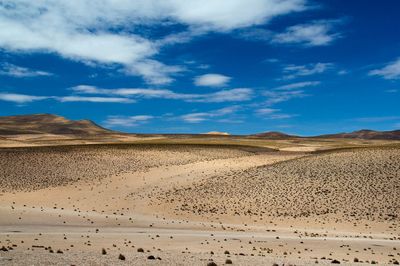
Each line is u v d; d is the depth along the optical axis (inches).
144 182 2824.8
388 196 2160.4
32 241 1168.2
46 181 2800.2
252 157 3971.5
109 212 2140.7
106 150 4025.6
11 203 2233.0
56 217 1911.9
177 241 1259.8
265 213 2092.8
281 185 2527.1
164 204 2313.0
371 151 3139.8
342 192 2295.8
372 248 1214.3
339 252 1126.4
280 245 1239.5
